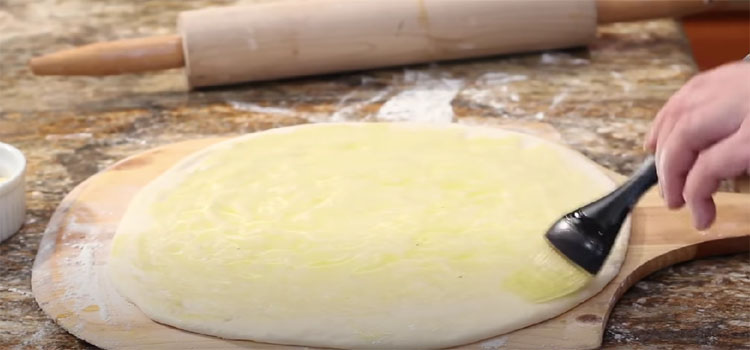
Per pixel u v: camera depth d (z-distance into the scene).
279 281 0.96
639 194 0.94
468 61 1.29
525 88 1.24
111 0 1.49
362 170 1.07
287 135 1.13
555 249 0.96
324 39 1.24
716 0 1.29
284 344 0.92
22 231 1.04
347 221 1.01
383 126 1.14
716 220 1.01
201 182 1.07
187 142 1.14
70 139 1.17
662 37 1.34
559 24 1.28
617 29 1.36
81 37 1.38
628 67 1.27
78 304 0.95
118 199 1.06
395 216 1.01
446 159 1.08
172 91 1.25
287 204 1.03
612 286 0.95
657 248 0.99
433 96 1.22
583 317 0.93
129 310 0.95
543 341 0.92
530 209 1.02
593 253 0.94
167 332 0.93
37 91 1.26
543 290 0.94
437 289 0.94
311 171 1.07
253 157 1.09
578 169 1.07
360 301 0.94
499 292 0.94
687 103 0.91
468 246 0.98
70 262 0.99
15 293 0.97
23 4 1.47
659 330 0.93
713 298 0.96
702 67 1.60
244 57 1.23
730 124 0.89
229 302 0.94
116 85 1.27
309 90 1.25
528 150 1.09
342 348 0.91
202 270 0.97
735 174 0.89
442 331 0.92
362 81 1.26
